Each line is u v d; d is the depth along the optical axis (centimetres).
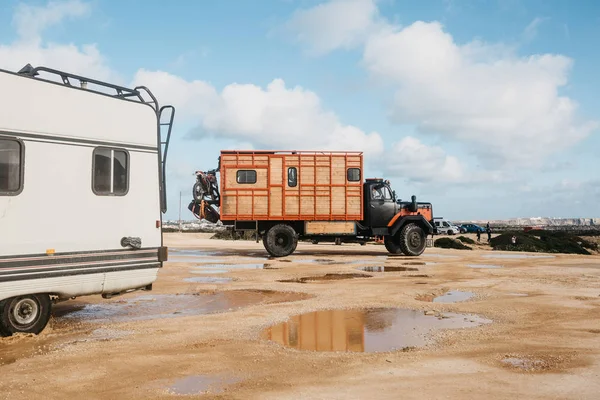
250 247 3000
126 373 553
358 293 1129
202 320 845
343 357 619
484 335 731
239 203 2058
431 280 1360
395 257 2173
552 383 510
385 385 509
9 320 705
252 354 633
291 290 1180
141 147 857
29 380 527
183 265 1791
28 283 707
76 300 1056
